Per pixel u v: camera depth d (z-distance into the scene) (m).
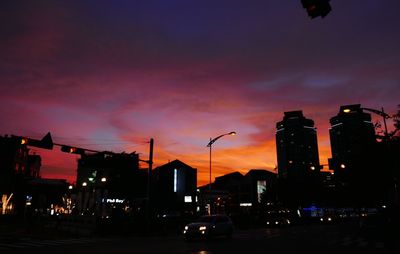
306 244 20.41
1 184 64.88
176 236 30.00
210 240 24.02
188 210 70.31
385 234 27.98
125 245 20.42
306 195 76.81
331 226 47.69
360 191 44.69
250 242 22.09
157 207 67.25
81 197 41.66
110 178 58.00
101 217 32.50
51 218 52.81
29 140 23.02
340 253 15.73
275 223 48.25
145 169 62.91
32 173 82.75
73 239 25.50
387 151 33.44
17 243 21.77
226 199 83.12
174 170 77.19
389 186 39.78
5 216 51.56
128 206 58.25
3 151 67.31
